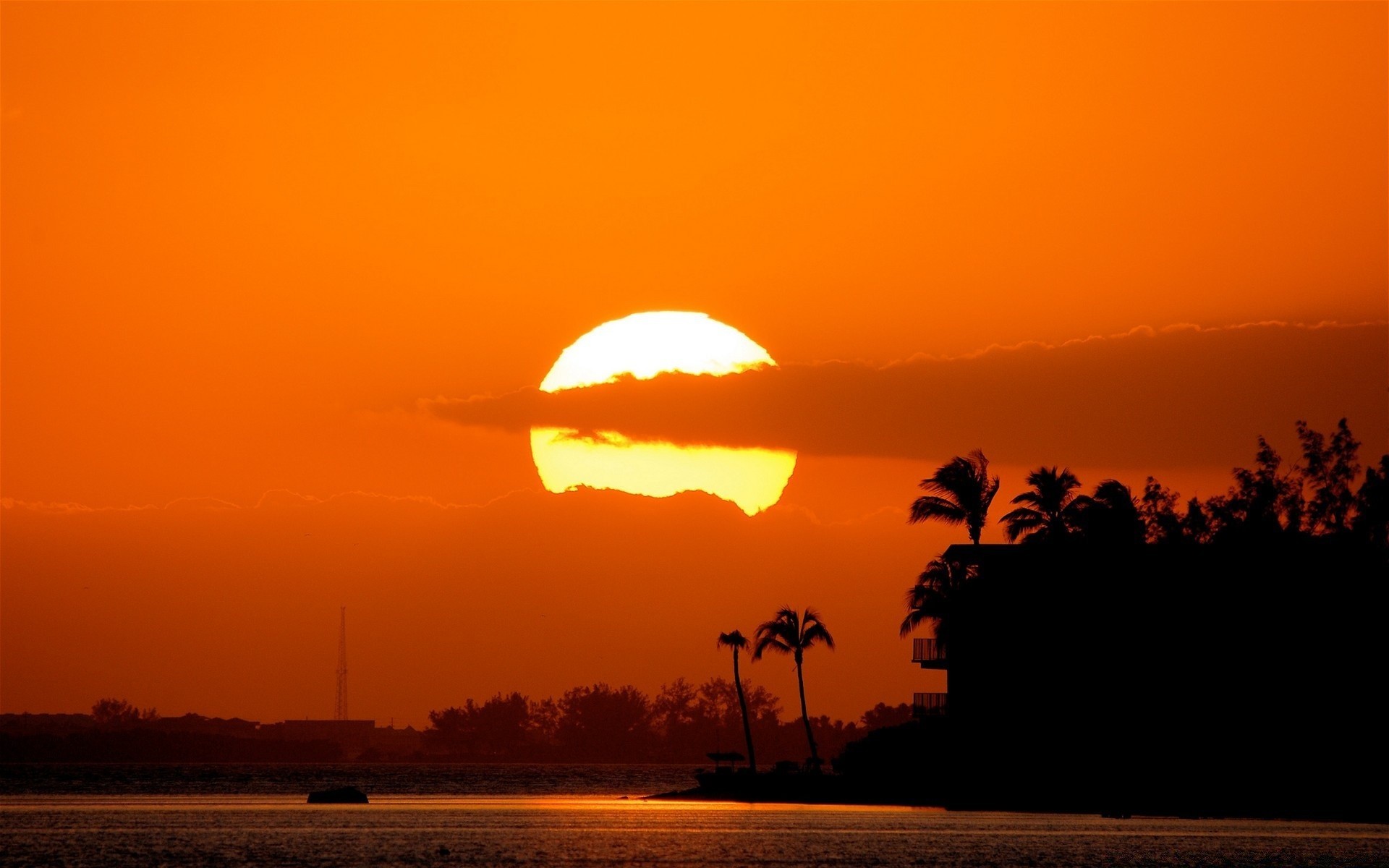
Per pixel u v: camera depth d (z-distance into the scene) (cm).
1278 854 14200
